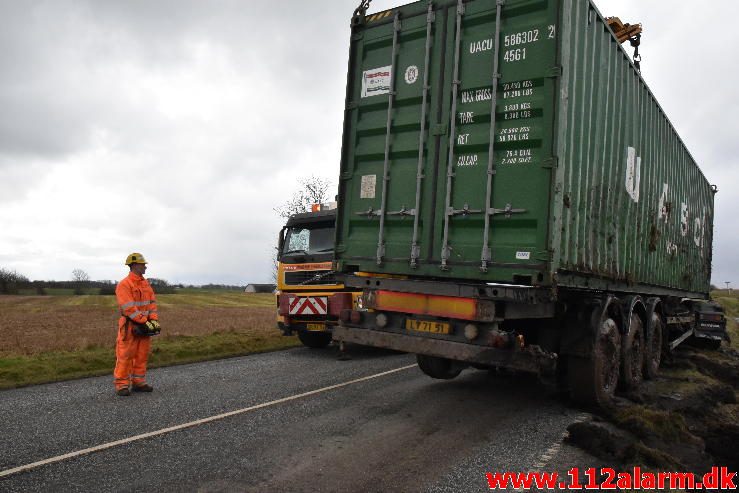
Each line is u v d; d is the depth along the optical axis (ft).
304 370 27.02
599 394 18.79
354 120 20.56
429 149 18.25
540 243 15.47
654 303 26.00
